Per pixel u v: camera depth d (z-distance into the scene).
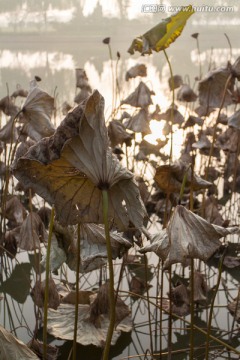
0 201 5.98
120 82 15.38
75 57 26.67
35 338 3.63
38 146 2.08
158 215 5.95
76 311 2.75
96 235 2.51
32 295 4.03
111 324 2.28
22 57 26.86
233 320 3.82
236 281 4.62
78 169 2.10
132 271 4.76
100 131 2.09
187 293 3.90
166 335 3.74
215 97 4.27
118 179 2.12
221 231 2.27
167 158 8.10
